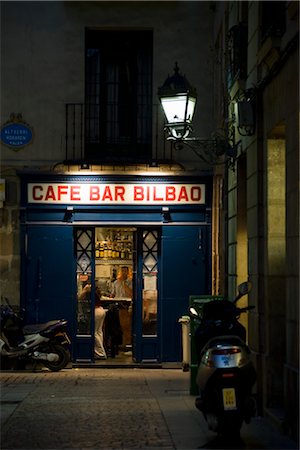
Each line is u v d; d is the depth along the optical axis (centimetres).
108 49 1731
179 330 1680
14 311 1666
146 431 894
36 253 1677
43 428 916
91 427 922
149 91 1730
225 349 796
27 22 1705
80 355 1686
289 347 880
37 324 1656
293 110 867
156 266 1695
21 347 1590
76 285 1694
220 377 787
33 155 1686
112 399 1155
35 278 1675
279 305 1008
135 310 1702
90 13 1708
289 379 862
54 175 1675
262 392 1016
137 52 1736
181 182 1680
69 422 955
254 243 1075
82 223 1677
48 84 1700
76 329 1688
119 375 1534
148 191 1677
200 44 1708
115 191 1677
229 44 1348
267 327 1009
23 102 1694
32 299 1673
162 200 1678
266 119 1034
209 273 1672
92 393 1230
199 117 1692
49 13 1706
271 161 1027
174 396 1193
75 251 1697
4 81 1694
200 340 859
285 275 993
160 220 1678
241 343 816
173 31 1708
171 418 980
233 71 1282
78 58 1705
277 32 932
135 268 1708
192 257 1678
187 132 1333
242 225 1290
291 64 878
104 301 1784
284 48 887
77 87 1702
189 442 834
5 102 1694
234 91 1266
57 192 1677
